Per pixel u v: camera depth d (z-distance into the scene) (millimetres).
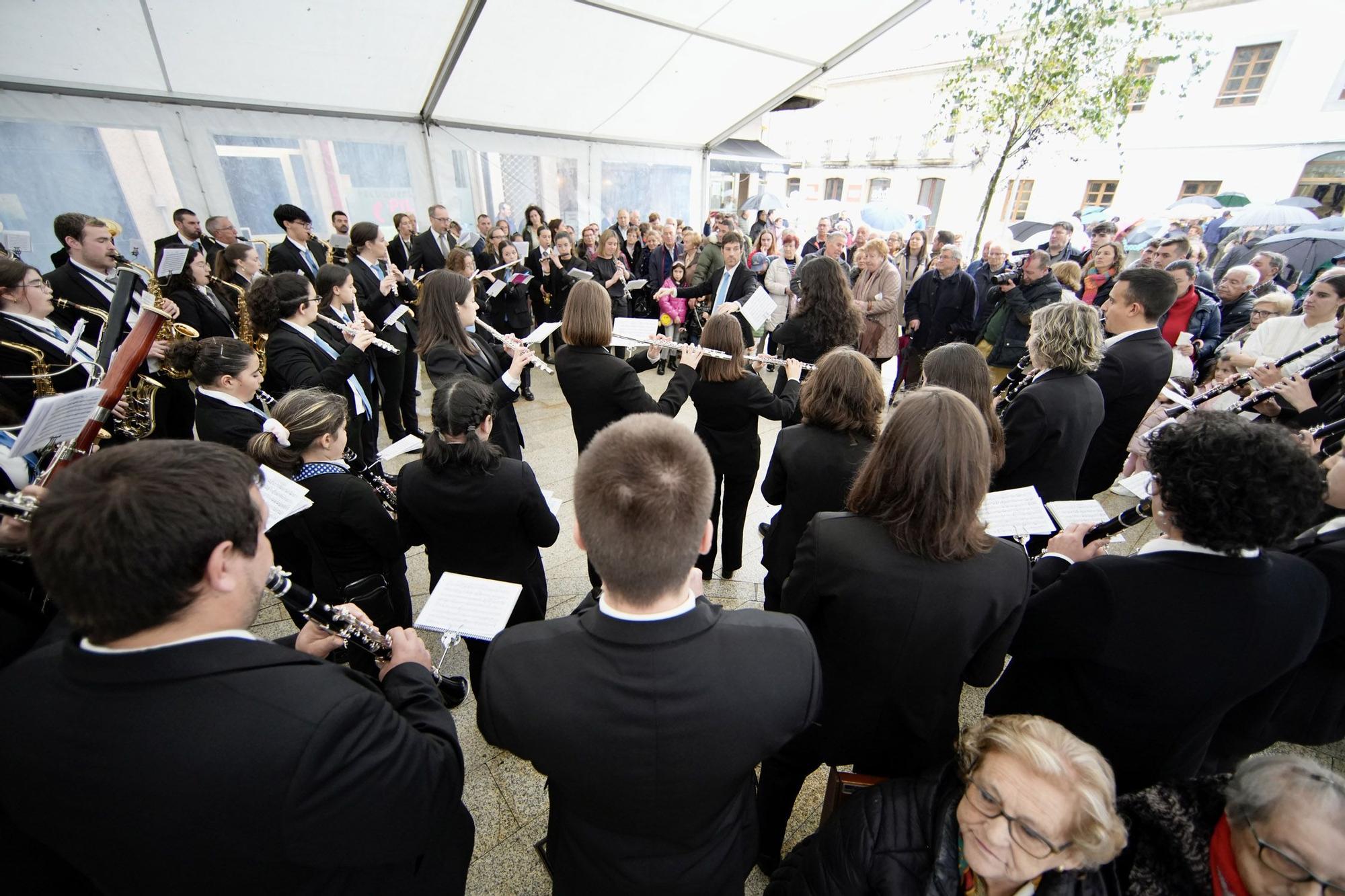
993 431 1859
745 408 2480
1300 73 12359
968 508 1062
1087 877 918
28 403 2404
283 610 2674
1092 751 892
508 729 816
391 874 935
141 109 4793
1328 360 2143
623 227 7539
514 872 1662
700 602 864
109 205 4949
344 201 6141
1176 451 1040
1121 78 6223
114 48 4207
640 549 738
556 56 5496
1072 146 13773
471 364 2811
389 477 2301
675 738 775
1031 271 4223
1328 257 6273
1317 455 1861
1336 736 1513
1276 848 828
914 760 1304
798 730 868
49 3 3707
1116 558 1115
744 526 2836
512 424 2977
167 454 695
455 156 6672
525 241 6797
